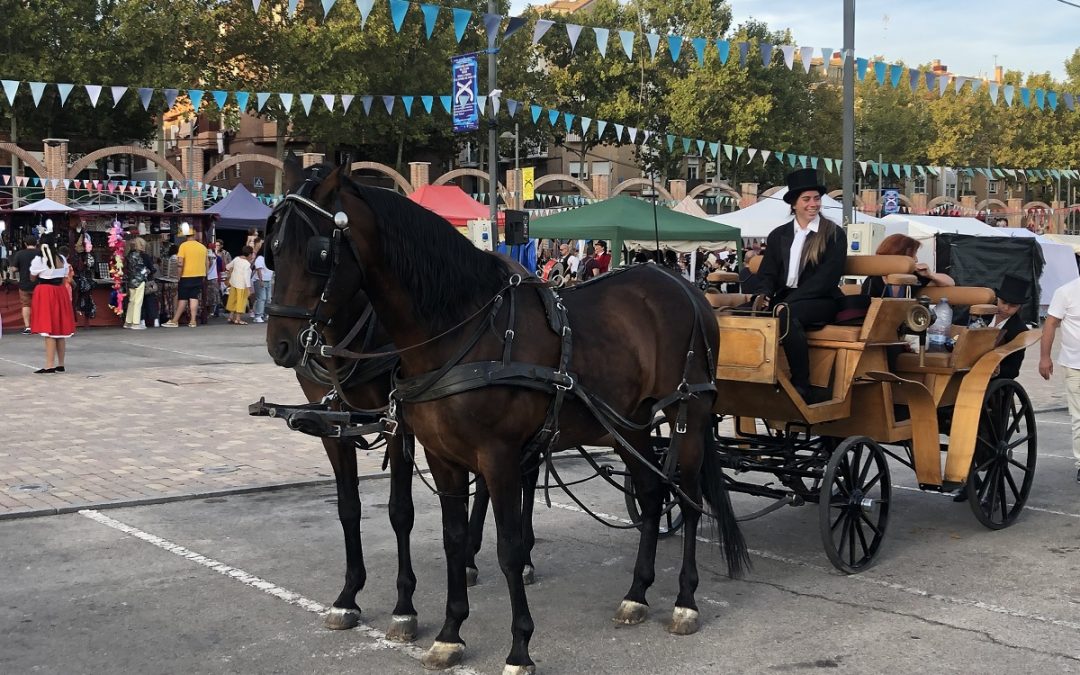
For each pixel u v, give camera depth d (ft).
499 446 14.80
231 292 76.48
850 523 20.57
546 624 17.42
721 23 121.39
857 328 20.98
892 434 21.72
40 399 40.29
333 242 13.73
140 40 104.68
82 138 122.72
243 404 39.96
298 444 32.71
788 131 135.44
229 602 18.30
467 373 14.56
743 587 19.54
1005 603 18.40
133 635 16.62
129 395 41.73
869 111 150.30
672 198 117.60
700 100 117.08
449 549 15.65
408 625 16.53
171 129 152.15
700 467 18.01
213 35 107.86
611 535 23.40
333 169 14.24
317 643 16.39
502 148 147.95
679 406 17.78
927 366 22.48
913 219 77.25
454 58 54.90
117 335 67.51
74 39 100.78
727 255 92.07
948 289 23.58
